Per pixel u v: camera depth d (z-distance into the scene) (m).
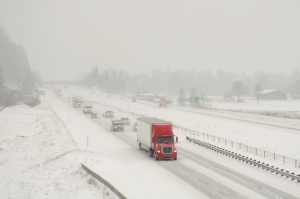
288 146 44.91
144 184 26.69
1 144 48.78
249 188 25.66
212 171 31.11
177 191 24.89
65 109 110.12
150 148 38.19
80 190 26.33
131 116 89.25
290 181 27.39
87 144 46.53
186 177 29.03
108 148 44.31
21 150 44.31
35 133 58.47
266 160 35.41
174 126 66.06
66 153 38.09
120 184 26.59
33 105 121.19
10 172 33.50
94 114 84.81
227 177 28.92
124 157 38.25
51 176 31.08
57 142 48.97
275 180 27.77
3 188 28.38
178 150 42.38
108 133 58.84
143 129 41.00
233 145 45.97
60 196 25.38
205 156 38.34
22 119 78.69
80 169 31.44
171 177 29.00
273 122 72.19
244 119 79.00
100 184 26.50
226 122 73.94
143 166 33.31
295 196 23.64
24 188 28.06
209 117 85.06
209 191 24.97
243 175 29.53
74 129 63.41
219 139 48.78
